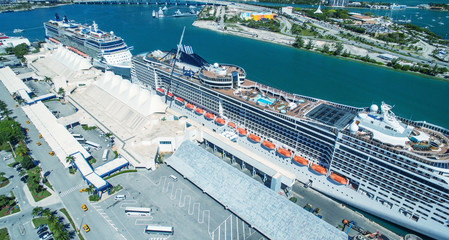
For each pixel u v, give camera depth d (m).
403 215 97.81
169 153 144.75
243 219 103.25
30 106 178.00
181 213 108.56
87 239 98.12
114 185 121.75
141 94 169.00
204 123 159.88
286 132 124.44
